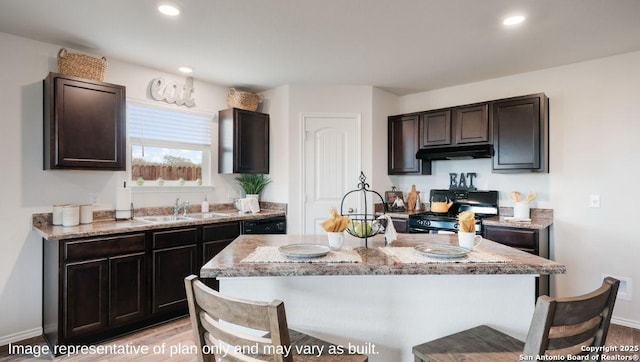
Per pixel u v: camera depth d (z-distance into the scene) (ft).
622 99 10.41
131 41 9.65
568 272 11.20
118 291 9.21
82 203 10.50
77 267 8.54
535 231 10.18
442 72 12.26
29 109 9.53
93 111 9.78
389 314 5.69
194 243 10.90
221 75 12.71
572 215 11.19
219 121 13.98
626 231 10.30
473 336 5.11
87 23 8.56
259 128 14.10
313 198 13.92
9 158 9.22
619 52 10.28
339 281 5.71
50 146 9.14
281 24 8.59
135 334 9.50
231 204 14.42
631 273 10.20
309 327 5.74
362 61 11.19
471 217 6.16
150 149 12.19
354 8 7.79
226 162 13.60
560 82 11.48
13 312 9.18
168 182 12.67
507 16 8.10
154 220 11.32
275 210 14.20
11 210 9.23
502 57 10.75
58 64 9.70
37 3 7.59
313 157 13.93
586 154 10.96
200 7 7.75
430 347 4.79
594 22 8.35
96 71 10.05
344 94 14.01
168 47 10.07
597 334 4.10
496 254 5.85
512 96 12.53
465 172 13.74
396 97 15.37
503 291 5.57
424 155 13.55
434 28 8.76
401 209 14.46
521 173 12.05
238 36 9.30
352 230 6.23
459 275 5.61
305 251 5.81
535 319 3.67
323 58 10.92
